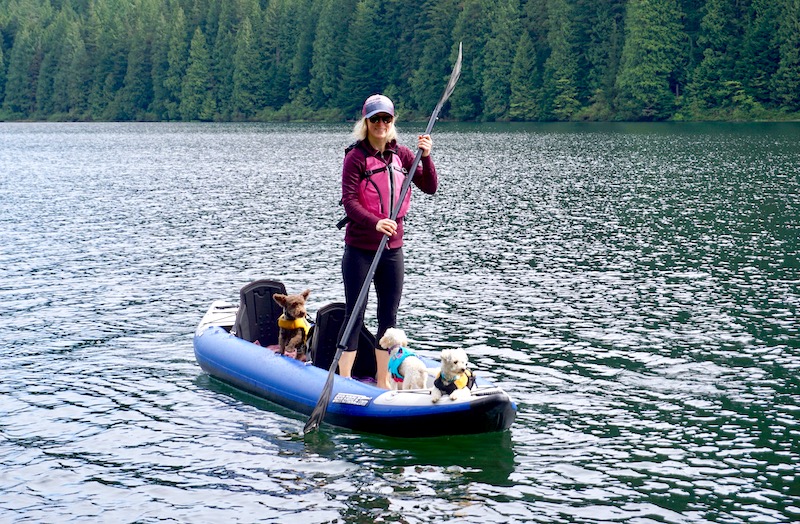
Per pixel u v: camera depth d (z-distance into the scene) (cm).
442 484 704
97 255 1789
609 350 1072
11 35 15125
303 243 1909
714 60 7712
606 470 729
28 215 2450
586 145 5300
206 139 7269
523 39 8981
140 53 13012
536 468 732
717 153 4312
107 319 1260
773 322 1184
